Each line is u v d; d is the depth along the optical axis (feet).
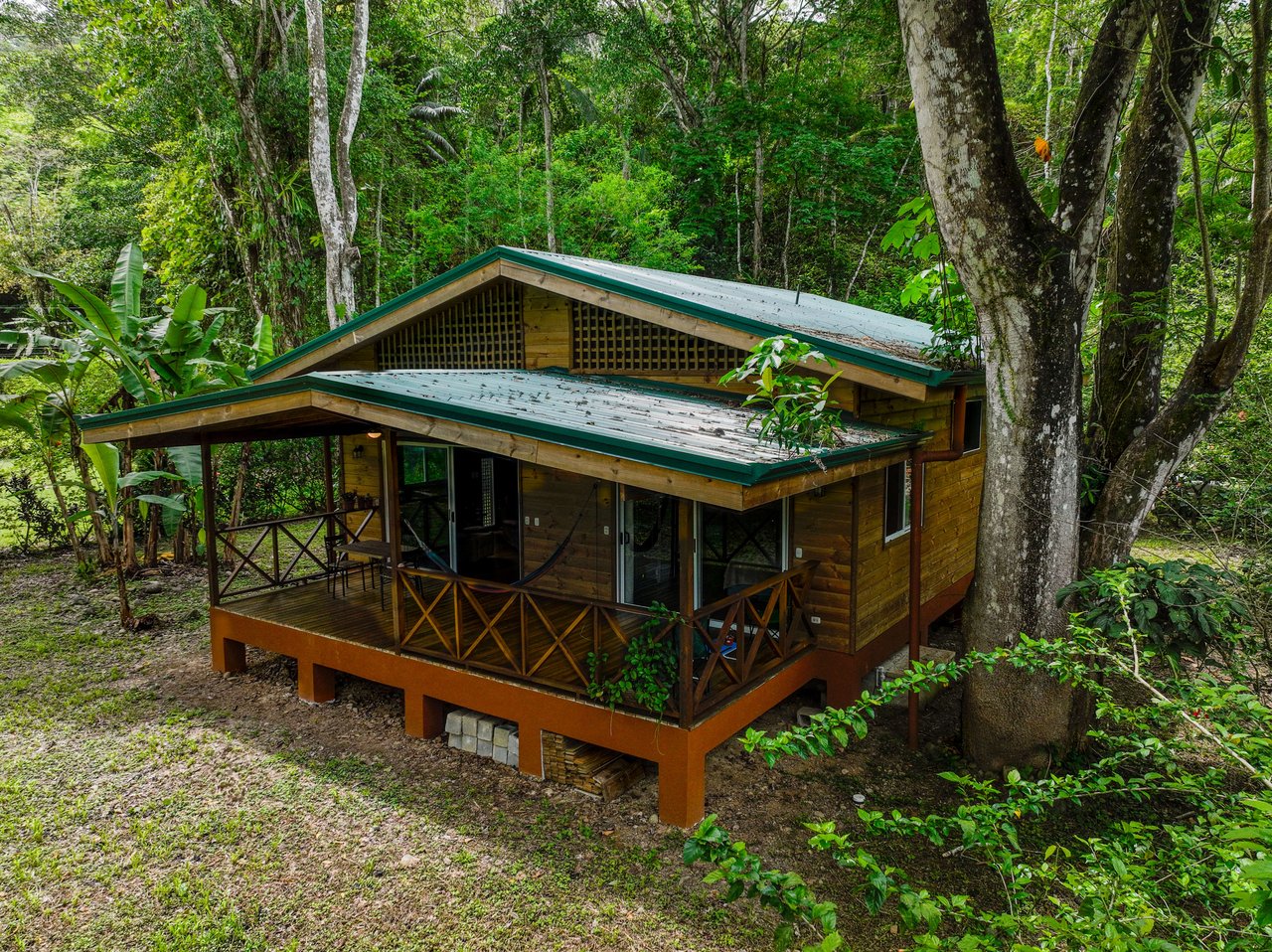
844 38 81.46
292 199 56.65
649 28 82.99
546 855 17.25
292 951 14.26
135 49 51.72
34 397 36.96
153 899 15.76
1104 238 28.81
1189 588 18.10
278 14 56.59
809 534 24.38
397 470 22.62
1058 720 20.39
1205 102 32.91
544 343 29.14
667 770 18.29
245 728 23.79
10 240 75.56
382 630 25.39
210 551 28.04
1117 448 25.38
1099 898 8.15
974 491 35.09
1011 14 36.88
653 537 28.63
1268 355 28.99
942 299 25.39
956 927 14.85
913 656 23.43
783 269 81.71
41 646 31.30
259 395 21.66
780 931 7.80
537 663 20.44
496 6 101.09
